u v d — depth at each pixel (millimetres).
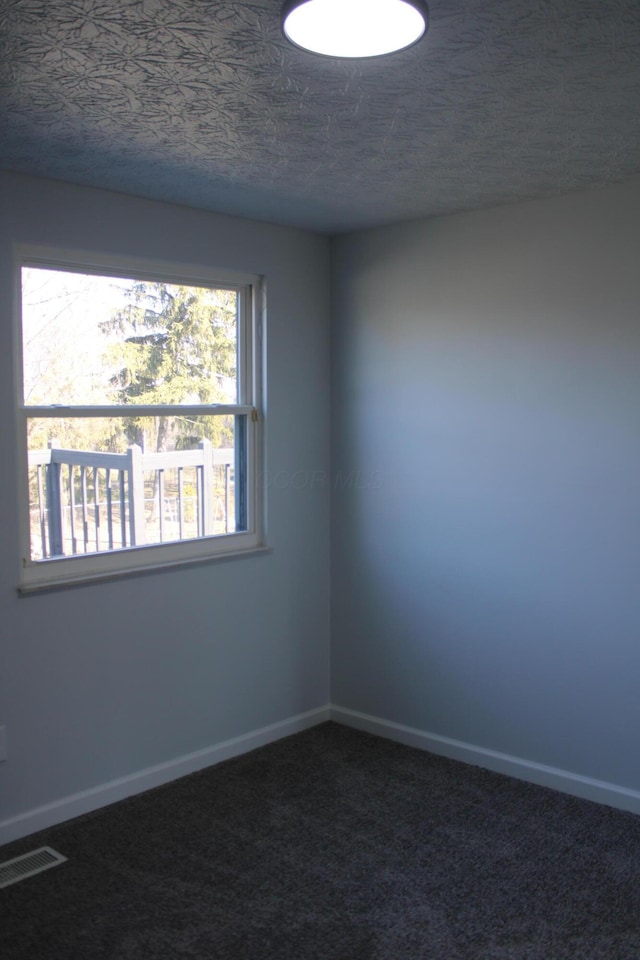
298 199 3197
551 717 3340
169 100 2104
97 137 2416
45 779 3000
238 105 2139
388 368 3746
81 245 2988
